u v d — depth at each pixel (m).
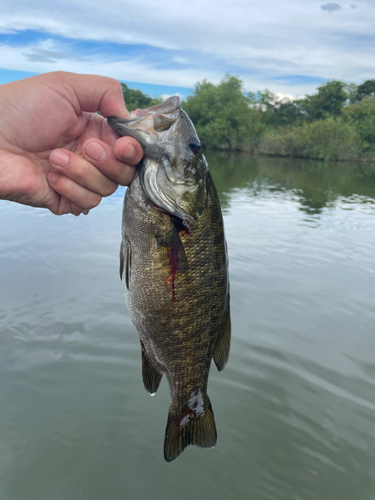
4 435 0.59
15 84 0.28
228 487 0.55
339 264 1.32
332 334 0.87
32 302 0.93
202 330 0.32
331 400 0.68
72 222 1.68
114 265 1.19
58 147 0.30
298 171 4.60
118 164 0.28
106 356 0.76
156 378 0.33
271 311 0.96
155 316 0.31
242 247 1.46
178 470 0.56
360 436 0.62
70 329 0.83
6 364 0.72
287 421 0.64
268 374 0.74
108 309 0.92
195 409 0.35
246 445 0.60
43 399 0.66
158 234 0.29
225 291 0.33
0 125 0.27
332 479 0.56
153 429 0.62
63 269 1.14
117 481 0.54
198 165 0.30
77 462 0.56
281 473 0.56
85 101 0.29
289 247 1.49
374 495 0.53
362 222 1.96
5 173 0.28
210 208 0.31
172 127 0.29
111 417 0.64
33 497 0.51
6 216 1.73
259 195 2.67
